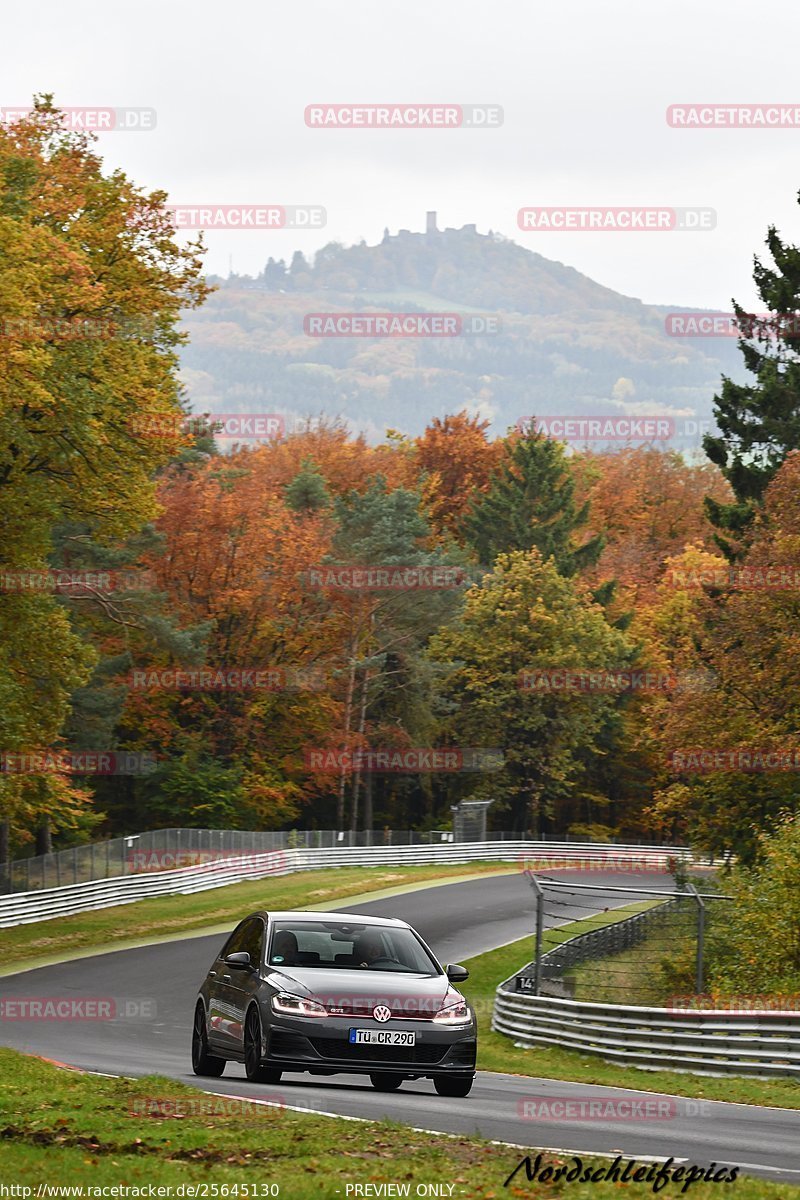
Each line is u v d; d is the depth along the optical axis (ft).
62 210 441.68
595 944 410.52
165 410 442.91
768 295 614.75
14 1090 158.61
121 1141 124.06
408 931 183.01
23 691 444.96
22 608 450.30
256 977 171.94
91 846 561.43
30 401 383.86
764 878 315.17
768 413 611.47
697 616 485.15
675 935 441.27
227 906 572.10
